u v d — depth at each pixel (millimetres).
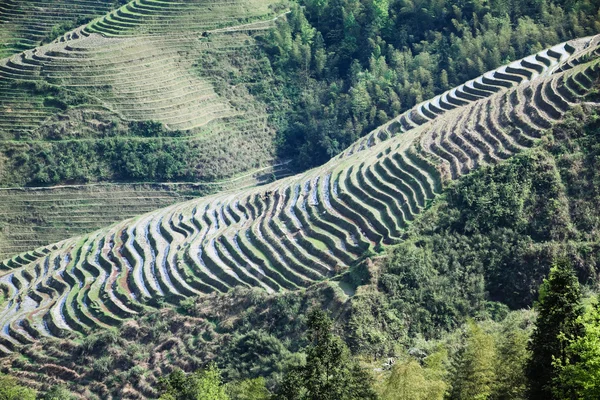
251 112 167625
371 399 52875
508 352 55719
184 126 160375
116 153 154500
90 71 166250
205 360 84625
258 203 111188
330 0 181500
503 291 82812
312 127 158750
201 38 178375
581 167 89125
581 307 51031
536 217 86375
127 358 89438
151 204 150875
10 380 87812
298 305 86750
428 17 168500
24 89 163000
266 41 179000
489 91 124375
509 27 152500
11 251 143375
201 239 106938
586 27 144375
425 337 79938
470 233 87625
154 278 102000
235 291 92562
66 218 147750
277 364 77625
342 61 174125
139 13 183750
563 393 49062
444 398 52812
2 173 150875
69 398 85125
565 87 99938
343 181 105250
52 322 98750
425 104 130875
